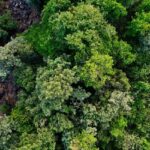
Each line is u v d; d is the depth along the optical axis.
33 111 18.05
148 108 18.39
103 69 17.03
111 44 18.05
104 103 17.58
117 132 17.34
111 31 17.97
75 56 17.47
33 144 17.09
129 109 17.25
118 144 17.83
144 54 18.70
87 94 17.27
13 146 18.12
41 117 17.77
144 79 18.72
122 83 17.95
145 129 18.12
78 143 16.77
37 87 17.62
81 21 17.58
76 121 17.55
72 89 16.88
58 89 16.44
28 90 19.16
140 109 18.27
